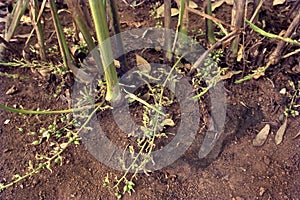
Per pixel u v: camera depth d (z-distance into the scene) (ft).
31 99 3.22
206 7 3.08
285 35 2.97
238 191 2.75
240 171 2.83
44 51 3.29
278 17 3.52
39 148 2.97
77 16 2.58
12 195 2.77
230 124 3.03
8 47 3.24
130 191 2.75
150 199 2.72
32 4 2.94
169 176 2.82
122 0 3.87
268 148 2.94
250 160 2.88
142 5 3.82
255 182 2.78
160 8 3.72
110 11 2.75
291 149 2.93
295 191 2.74
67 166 2.88
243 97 3.16
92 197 2.74
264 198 2.71
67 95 3.20
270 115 3.09
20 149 2.97
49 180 2.83
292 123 3.06
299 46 3.31
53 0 2.69
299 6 3.22
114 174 2.83
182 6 2.75
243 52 3.14
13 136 3.04
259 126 3.04
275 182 2.78
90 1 2.33
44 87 3.27
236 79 3.24
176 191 2.76
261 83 3.22
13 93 3.26
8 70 3.38
